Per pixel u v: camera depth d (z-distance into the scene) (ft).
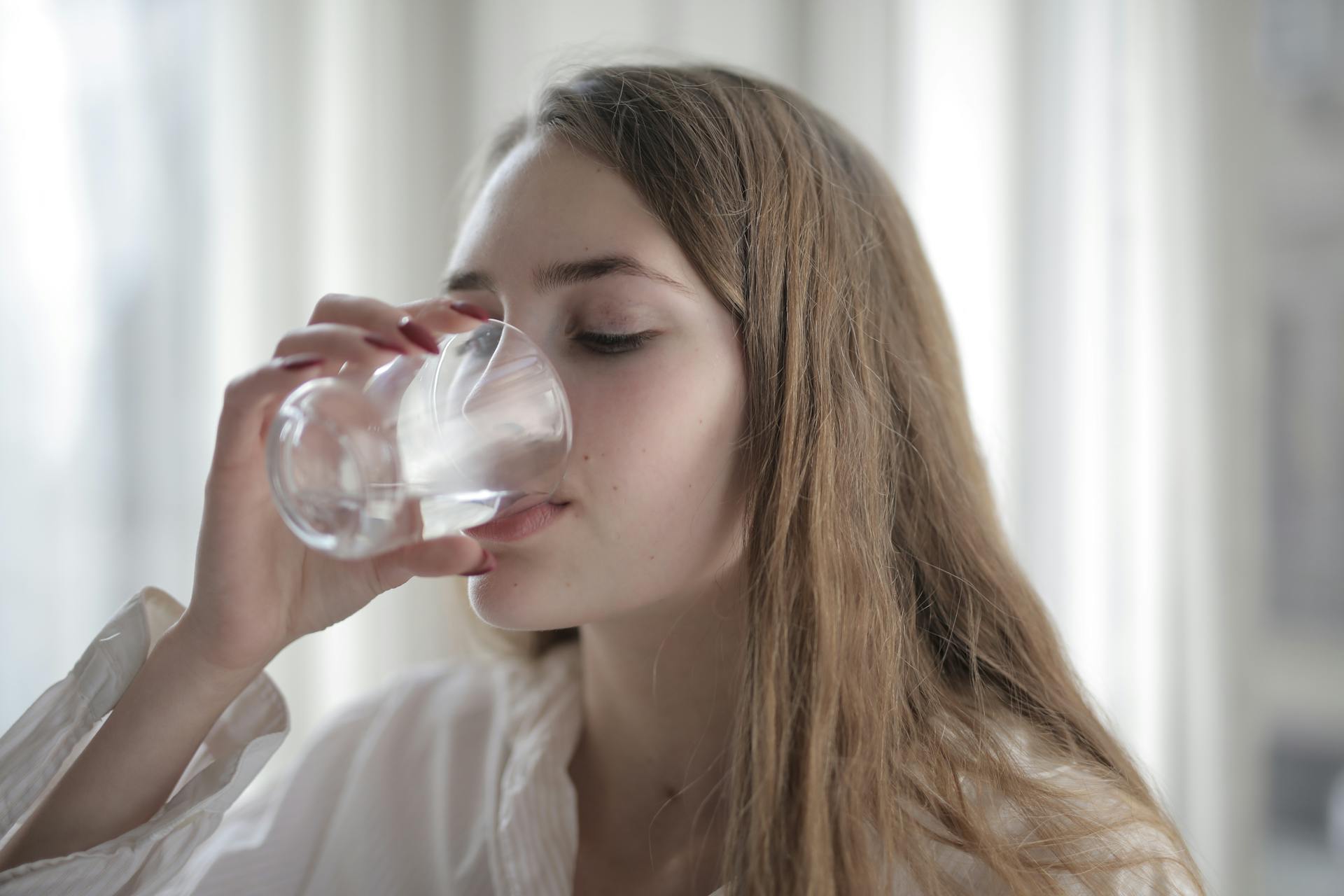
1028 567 4.51
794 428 2.28
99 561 4.16
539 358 1.94
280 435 1.69
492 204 2.24
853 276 2.51
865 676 2.26
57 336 4.11
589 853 2.65
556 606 2.13
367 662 4.48
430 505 1.84
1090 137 4.53
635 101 2.32
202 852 2.72
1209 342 4.42
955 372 2.91
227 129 4.36
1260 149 4.51
